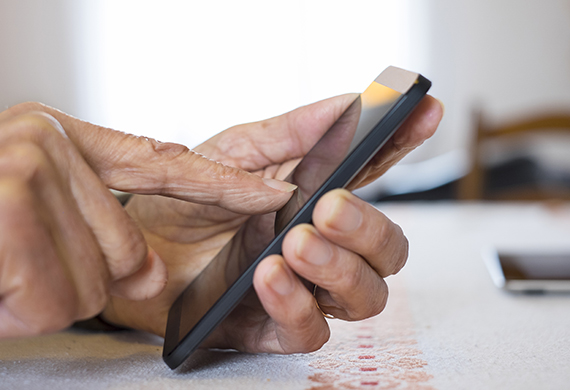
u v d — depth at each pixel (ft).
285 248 0.98
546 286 1.47
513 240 2.46
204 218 1.32
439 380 0.94
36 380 0.97
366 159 0.97
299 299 0.98
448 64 9.48
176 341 0.99
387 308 1.38
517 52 9.50
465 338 1.14
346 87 9.39
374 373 0.98
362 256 1.03
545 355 1.03
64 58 9.35
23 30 9.24
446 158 5.95
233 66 9.46
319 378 0.96
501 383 0.92
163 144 1.05
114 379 0.97
